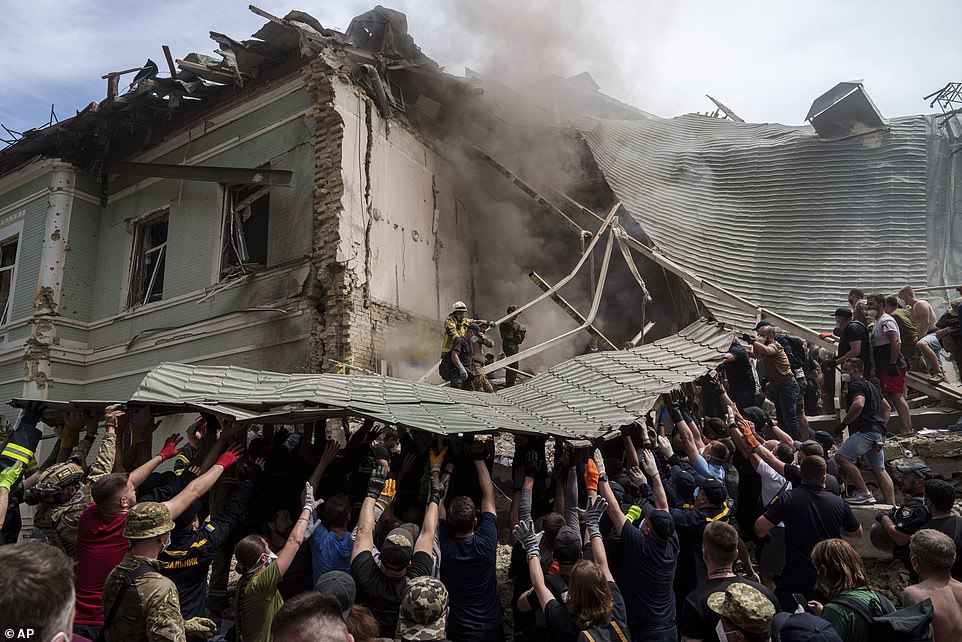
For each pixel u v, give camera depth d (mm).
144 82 10719
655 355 6699
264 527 4605
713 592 3186
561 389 6258
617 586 3754
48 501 3670
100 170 12094
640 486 4812
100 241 13109
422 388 5645
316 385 4906
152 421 4598
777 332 8320
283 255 10203
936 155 12734
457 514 3900
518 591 4430
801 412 8164
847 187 12977
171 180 12094
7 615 1291
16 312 12609
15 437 4020
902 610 3045
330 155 10047
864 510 5750
